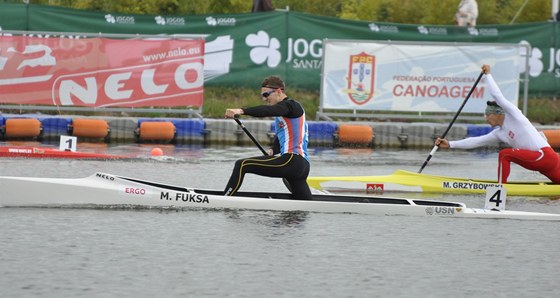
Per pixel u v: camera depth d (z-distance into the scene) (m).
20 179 44.59
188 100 84.38
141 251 36.75
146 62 83.25
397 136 88.31
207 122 85.00
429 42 86.44
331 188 57.31
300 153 45.53
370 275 34.38
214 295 31.17
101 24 88.38
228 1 105.56
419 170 62.19
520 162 56.25
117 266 34.41
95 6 103.88
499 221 45.75
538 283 34.06
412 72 86.62
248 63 90.81
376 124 88.12
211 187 55.22
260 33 90.62
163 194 45.44
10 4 86.94
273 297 31.16
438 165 72.69
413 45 86.25
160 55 83.44
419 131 88.50
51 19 87.56
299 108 45.09
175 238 39.16
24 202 44.75
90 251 36.50
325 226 42.75
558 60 95.88
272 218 44.09
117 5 103.38
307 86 92.19
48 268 33.84
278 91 45.19
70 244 37.50
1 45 80.88
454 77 87.00
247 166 45.31
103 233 39.62
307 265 35.44
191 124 84.62
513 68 87.06
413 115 87.62
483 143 57.41
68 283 32.03
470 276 34.78
